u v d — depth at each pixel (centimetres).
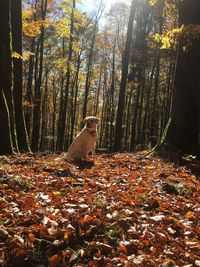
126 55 1672
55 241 413
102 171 881
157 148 1180
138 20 2897
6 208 507
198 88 1183
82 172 846
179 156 1065
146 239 450
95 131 1043
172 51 2691
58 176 782
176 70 1198
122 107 1669
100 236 444
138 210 562
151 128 2892
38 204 542
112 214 513
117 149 1659
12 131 1152
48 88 4381
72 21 2302
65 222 468
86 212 507
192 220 545
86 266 378
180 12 1222
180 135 1167
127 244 429
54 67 3269
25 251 387
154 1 1450
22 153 1199
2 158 918
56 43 3003
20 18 1402
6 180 643
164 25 2767
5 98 1097
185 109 1172
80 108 5241
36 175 754
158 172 888
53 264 376
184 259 412
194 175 885
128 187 713
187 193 700
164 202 618
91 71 3709
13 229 435
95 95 4775
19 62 1385
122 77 1675
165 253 420
